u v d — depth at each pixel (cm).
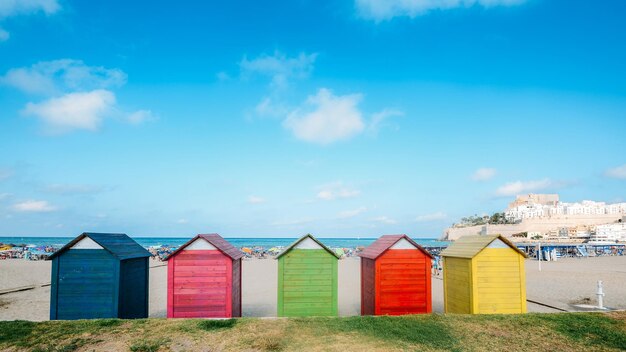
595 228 16050
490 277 1348
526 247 7594
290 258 1354
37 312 1664
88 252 1244
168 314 1283
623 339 1088
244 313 1680
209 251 1309
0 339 1035
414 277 1399
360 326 1148
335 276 1355
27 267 3706
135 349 982
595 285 2545
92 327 1112
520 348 1030
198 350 984
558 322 1202
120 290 1249
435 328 1141
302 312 1338
